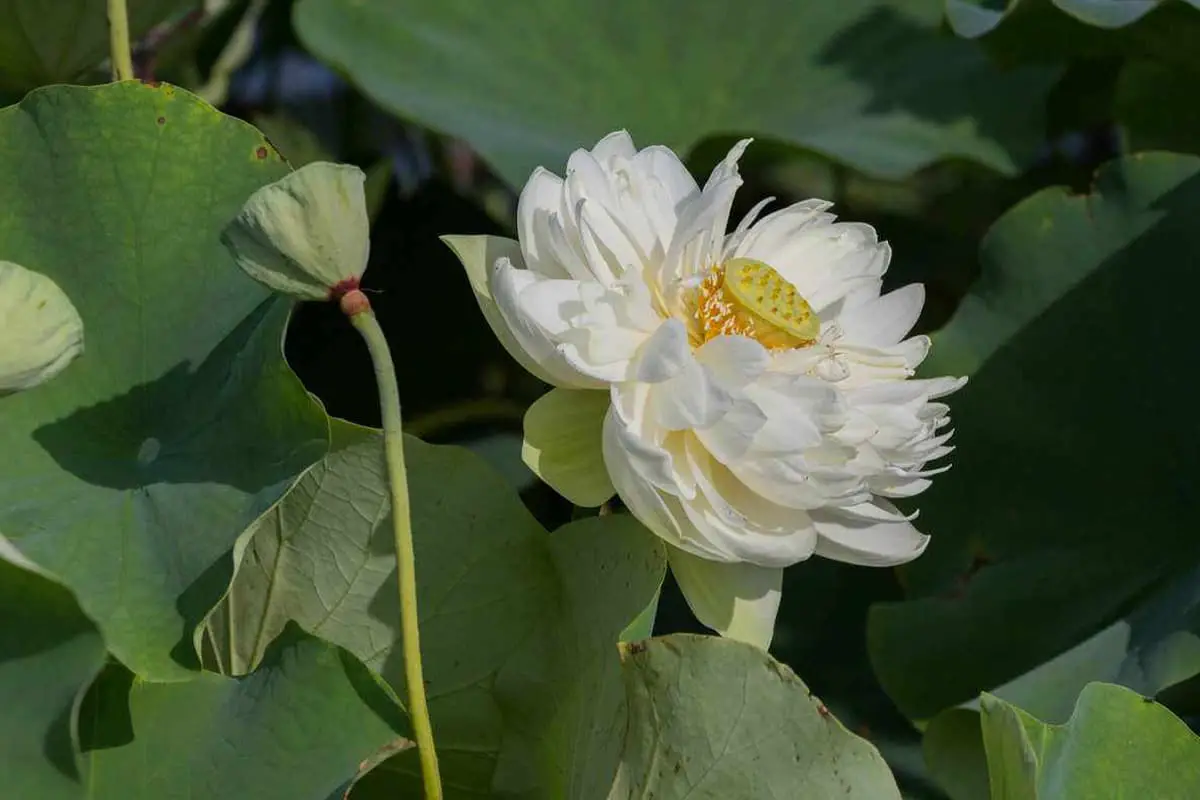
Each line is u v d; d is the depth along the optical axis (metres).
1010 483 2.21
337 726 1.87
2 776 1.83
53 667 1.83
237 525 1.88
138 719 1.87
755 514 1.93
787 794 1.89
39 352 1.82
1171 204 2.22
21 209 1.93
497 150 2.28
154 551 1.89
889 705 2.26
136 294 1.93
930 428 1.94
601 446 1.94
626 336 1.92
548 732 2.00
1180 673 2.07
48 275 1.93
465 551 1.99
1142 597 2.16
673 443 1.92
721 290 1.95
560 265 1.94
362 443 1.94
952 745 2.14
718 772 1.90
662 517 1.90
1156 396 2.20
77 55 2.25
